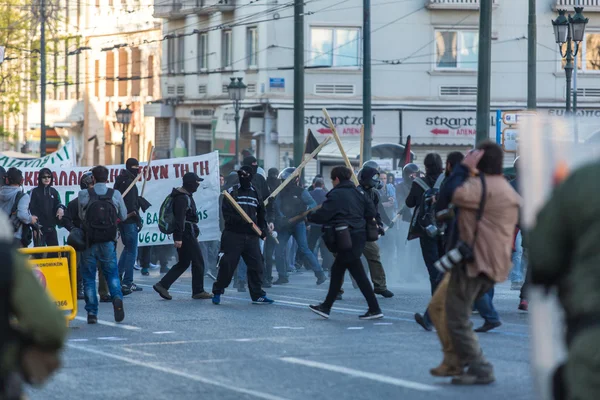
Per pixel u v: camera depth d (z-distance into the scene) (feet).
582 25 171.22
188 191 107.04
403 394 55.52
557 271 30.99
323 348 71.87
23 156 295.69
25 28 376.27
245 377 61.05
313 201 127.65
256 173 120.57
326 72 284.82
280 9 284.20
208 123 317.63
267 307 100.07
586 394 29.04
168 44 344.08
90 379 61.05
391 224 129.08
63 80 426.10
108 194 88.33
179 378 61.00
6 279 29.63
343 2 285.02
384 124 286.46
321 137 283.79
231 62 304.71
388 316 91.40
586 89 292.81
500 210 56.70
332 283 89.15
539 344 33.37
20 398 30.66
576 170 30.55
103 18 395.14
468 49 289.33
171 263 168.76
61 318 30.45
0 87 386.52
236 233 102.53
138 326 85.46
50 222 117.60
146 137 363.15
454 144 288.92
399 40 287.07
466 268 56.95
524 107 289.94
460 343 57.77
